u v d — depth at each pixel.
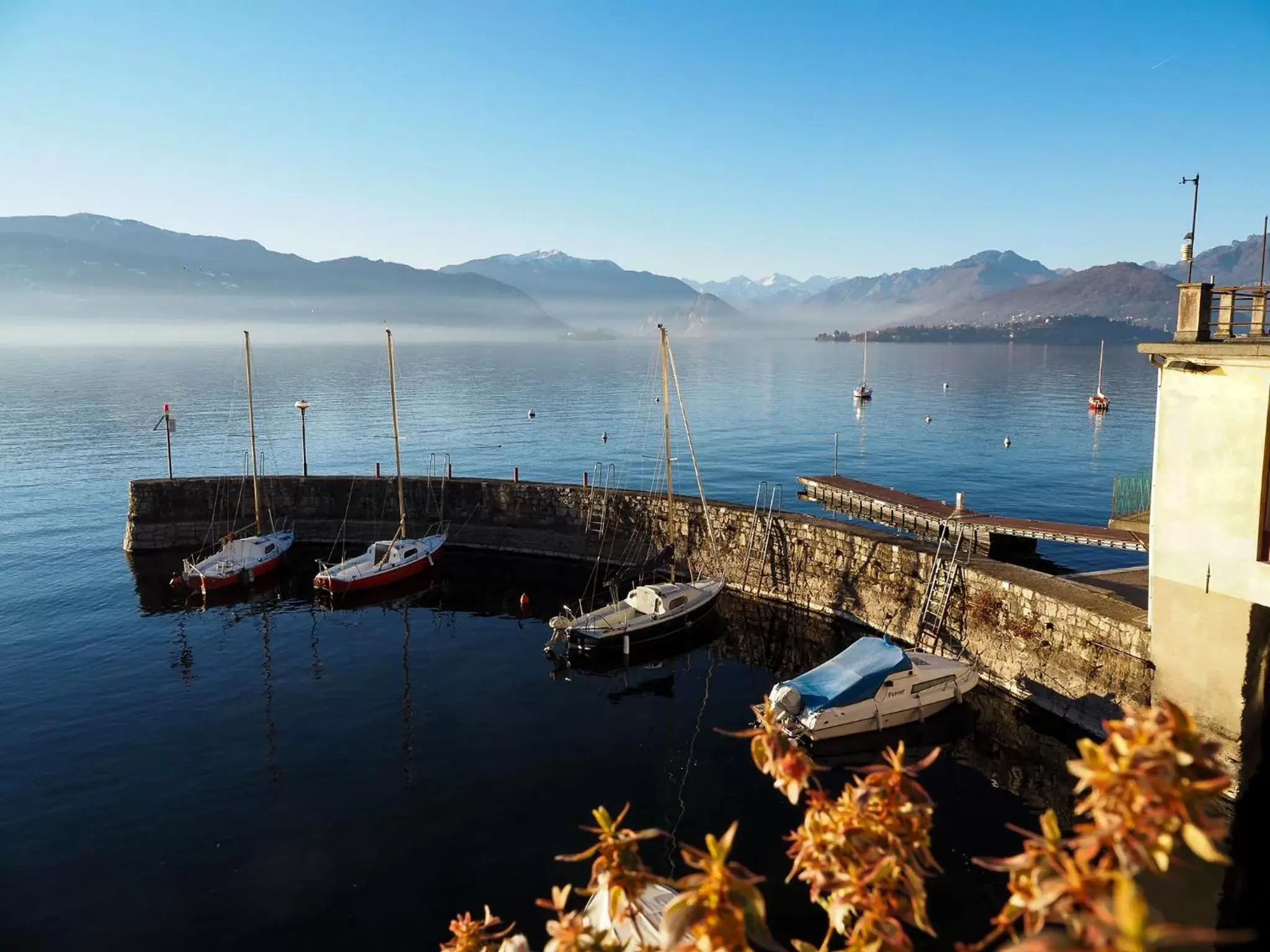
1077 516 55.84
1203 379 20.81
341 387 155.62
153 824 22.25
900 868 4.77
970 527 42.97
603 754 26.12
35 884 19.80
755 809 22.95
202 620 38.72
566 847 21.23
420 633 37.12
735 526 42.28
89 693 30.61
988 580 30.72
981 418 105.94
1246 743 21.20
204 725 28.06
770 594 40.47
